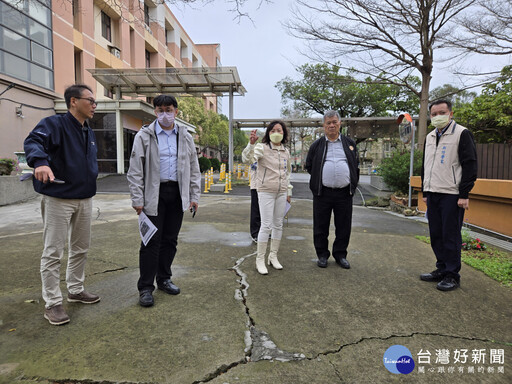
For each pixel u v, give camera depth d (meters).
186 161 2.93
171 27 32.16
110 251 4.25
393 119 17.02
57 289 2.48
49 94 14.94
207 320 2.50
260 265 3.57
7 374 1.84
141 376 1.85
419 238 5.26
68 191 2.40
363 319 2.57
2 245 4.52
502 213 5.34
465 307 2.81
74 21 17.59
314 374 1.91
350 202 3.76
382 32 10.59
